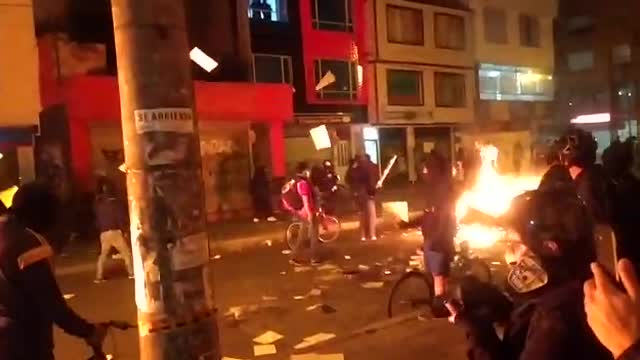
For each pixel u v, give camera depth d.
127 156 3.09
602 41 47.31
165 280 3.04
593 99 47.94
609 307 1.41
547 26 43.66
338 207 21.77
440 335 7.38
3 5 18.84
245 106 22.44
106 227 12.32
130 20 3.01
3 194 3.49
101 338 3.40
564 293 1.87
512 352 2.06
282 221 20.69
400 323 7.94
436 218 7.62
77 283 12.15
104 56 21.05
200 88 21.34
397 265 12.19
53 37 20.03
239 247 15.85
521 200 2.02
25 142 19.12
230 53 25.16
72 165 19.20
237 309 9.29
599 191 4.00
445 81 36.62
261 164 22.88
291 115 23.88
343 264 12.66
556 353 1.80
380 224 18.30
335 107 31.14
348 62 31.75
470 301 2.40
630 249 2.81
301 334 7.94
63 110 19.34
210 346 3.13
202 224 3.14
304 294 10.17
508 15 40.78
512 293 2.12
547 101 43.66
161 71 3.03
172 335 3.03
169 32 3.05
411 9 34.75
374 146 33.22
